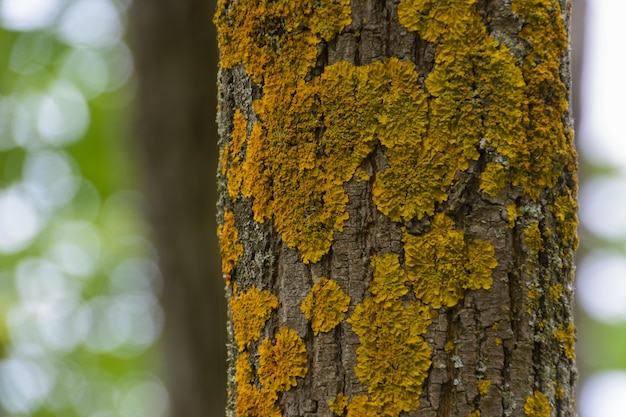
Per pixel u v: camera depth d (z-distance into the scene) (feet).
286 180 4.32
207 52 7.85
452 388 4.25
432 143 4.26
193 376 7.76
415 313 4.26
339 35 4.29
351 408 4.27
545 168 4.29
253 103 4.35
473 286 4.26
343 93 4.28
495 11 4.27
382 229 4.27
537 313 4.29
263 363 4.34
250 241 4.37
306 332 4.31
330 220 4.29
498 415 4.25
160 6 7.75
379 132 4.27
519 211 4.28
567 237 4.33
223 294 7.81
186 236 7.82
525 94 4.27
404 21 4.27
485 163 4.27
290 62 4.31
